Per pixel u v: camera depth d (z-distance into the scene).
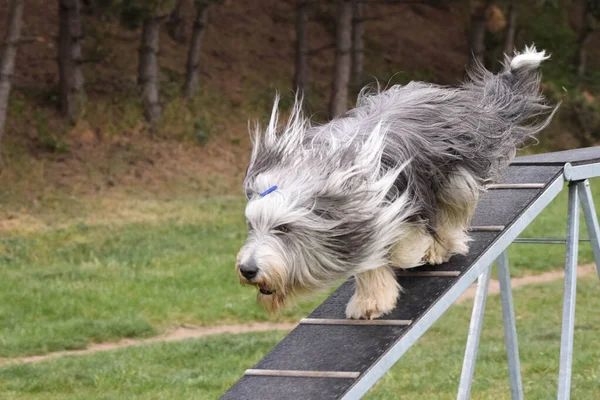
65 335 12.46
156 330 12.97
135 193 21.52
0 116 20.22
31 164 21.66
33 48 25.94
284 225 5.04
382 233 5.26
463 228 6.12
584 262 16.86
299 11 26.80
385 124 5.74
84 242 17.72
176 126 24.67
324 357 5.49
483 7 26.59
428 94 6.20
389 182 5.28
